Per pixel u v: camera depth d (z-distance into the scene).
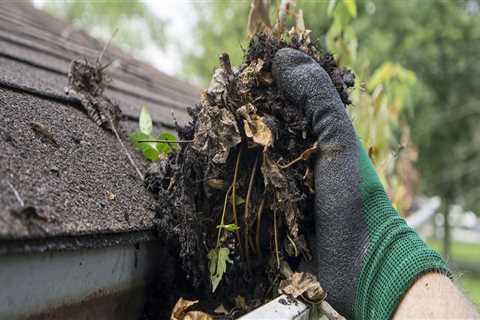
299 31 1.07
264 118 0.91
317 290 0.86
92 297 0.78
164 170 1.02
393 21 9.29
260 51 0.99
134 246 0.88
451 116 9.84
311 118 0.94
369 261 0.86
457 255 13.41
